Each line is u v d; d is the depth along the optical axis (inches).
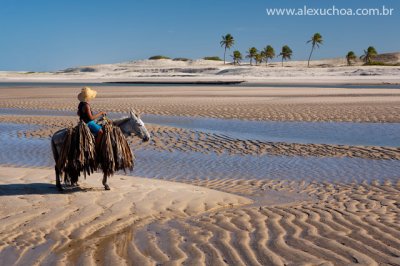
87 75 5049.2
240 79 3494.1
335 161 566.3
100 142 391.2
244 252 254.7
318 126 847.1
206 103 1263.5
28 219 325.1
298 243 266.5
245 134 761.0
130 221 325.7
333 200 389.4
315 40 6176.2
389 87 2241.6
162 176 505.0
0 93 1870.1
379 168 526.0
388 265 231.6
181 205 367.6
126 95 1646.2
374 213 336.5
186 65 7121.1
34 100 1455.5
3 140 722.8
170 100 1379.2
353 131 789.9
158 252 261.0
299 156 597.3
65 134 389.7
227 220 321.7
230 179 486.6
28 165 561.0
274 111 1056.2
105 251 265.6
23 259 256.2
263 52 7249.0
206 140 708.7
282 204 376.8
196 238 283.0
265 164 555.8
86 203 364.8
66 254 262.8
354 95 1566.2
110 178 459.2
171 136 740.0
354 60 7175.2
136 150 645.9
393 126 837.2
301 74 4077.3
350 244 262.7
